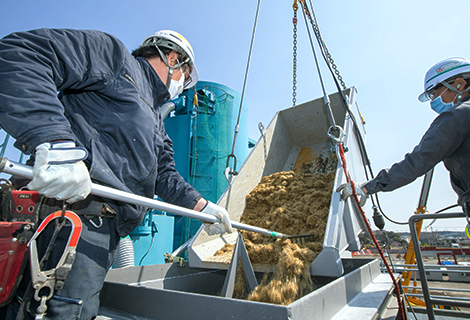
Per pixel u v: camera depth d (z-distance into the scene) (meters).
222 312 1.00
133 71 1.24
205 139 8.23
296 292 1.51
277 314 0.88
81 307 0.95
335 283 1.29
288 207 2.60
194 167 7.95
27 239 0.90
